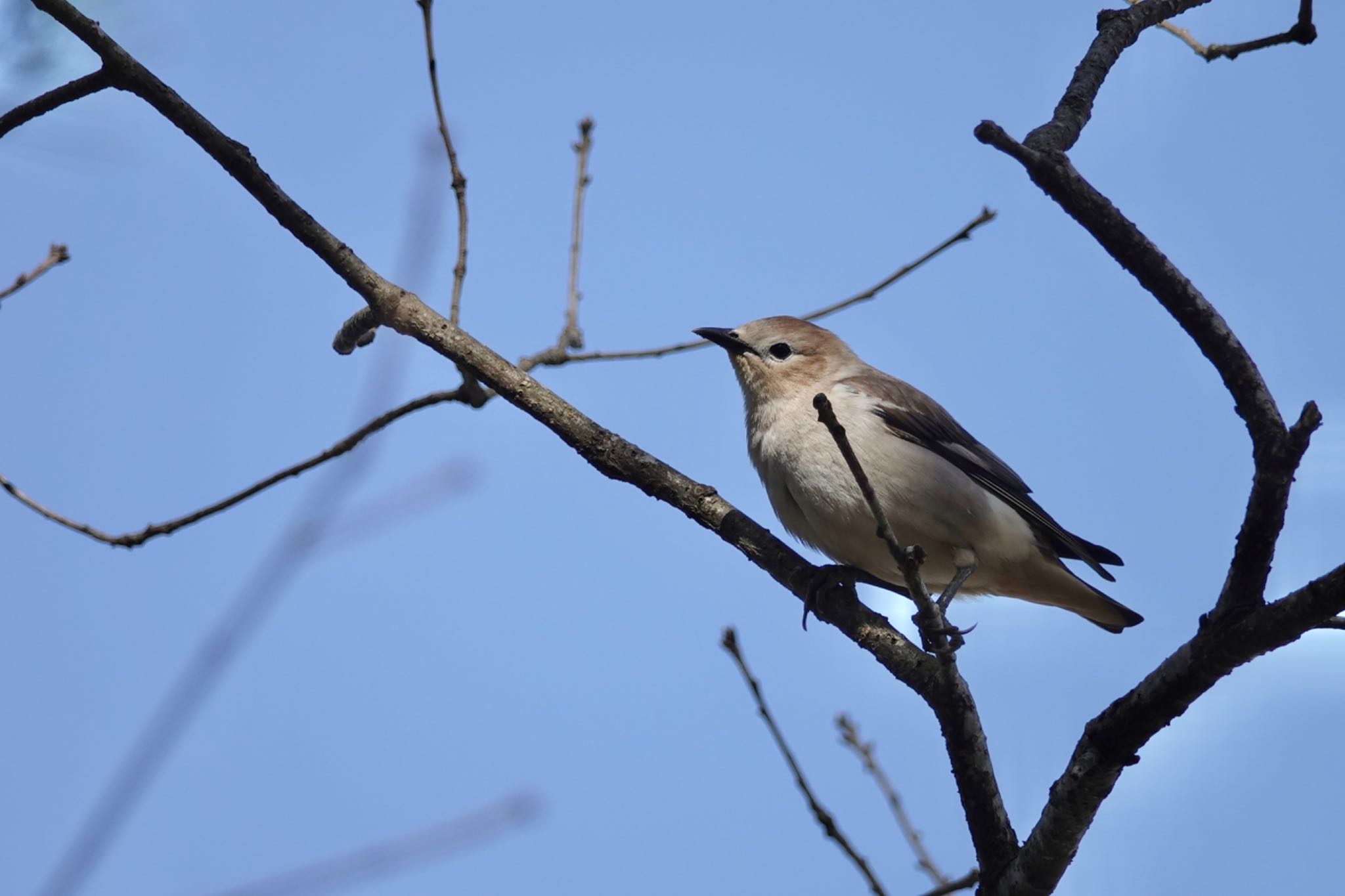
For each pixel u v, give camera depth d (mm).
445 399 11586
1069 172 7453
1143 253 7395
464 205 11383
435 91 11422
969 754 8516
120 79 9383
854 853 8688
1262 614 7227
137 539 11203
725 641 9344
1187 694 7520
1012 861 8359
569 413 10500
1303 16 10492
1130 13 9562
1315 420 7027
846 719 10938
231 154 9844
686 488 10617
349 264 10219
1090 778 7812
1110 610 13133
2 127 9133
